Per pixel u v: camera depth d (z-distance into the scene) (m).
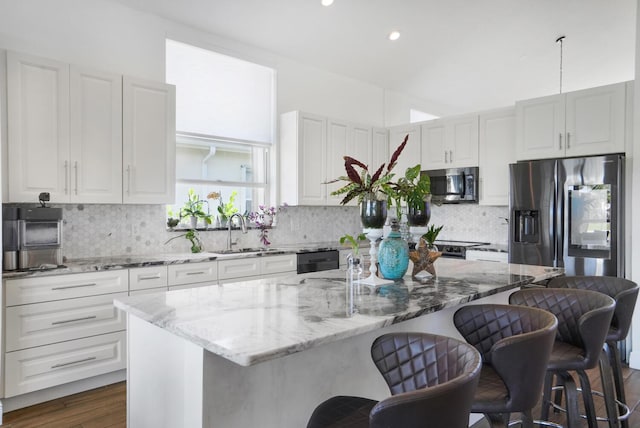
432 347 1.37
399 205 2.37
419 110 6.41
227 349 1.18
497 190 4.68
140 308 1.67
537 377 1.43
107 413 2.70
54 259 2.94
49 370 2.83
